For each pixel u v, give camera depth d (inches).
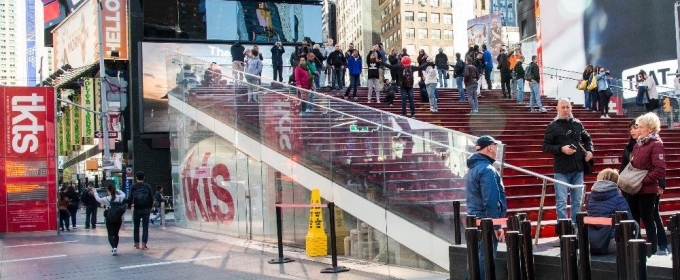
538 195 458.9
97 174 2215.8
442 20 4252.0
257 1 1450.5
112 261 482.9
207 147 741.9
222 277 390.6
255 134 622.5
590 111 764.0
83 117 2138.3
